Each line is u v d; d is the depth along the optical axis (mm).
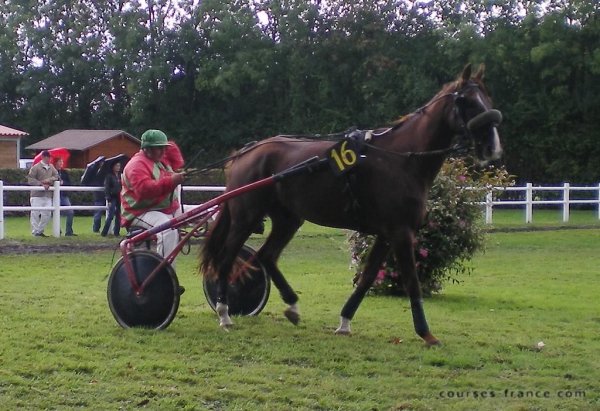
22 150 51438
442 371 6562
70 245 15891
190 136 47281
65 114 51531
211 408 5508
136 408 5434
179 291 7781
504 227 22438
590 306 9945
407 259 7387
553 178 39969
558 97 38906
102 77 50906
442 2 43344
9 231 19656
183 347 7102
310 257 15430
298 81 44781
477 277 12930
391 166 7367
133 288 7766
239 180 8078
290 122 45688
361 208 7512
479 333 8070
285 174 7531
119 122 50406
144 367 6352
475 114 7121
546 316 9156
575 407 5719
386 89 42250
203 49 46969
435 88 41125
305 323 8398
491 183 10906
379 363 6742
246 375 6230
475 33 39906
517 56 38969
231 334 7652
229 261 8070
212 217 8984
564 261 15336
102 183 18641
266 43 45875
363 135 7512
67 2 50812
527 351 7340
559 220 26281
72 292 10078
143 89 46344
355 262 10586
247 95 47125
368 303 9938
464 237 10508
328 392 5887
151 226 8219
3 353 6621
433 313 9289
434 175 7477
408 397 5879
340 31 43594
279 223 8359
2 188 16188
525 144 40156
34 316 8297
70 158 39000
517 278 12820
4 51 51500
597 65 37250
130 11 47406
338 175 7387
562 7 38562
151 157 8352
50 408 5383
